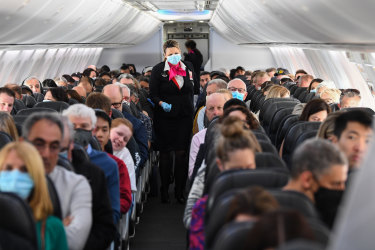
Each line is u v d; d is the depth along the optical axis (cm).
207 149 384
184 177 669
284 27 964
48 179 245
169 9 1608
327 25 690
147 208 645
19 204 206
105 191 298
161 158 669
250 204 190
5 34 855
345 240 124
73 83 1291
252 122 413
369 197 121
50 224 233
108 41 1820
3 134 368
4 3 696
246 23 1306
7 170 224
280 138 523
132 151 524
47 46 1250
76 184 270
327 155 239
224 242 176
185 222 337
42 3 829
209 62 2403
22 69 1361
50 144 253
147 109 783
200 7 1509
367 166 124
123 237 426
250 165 272
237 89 665
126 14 1503
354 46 738
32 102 772
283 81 1278
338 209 245
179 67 673
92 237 283
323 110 480
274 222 148
